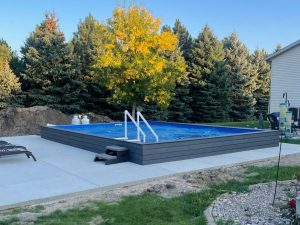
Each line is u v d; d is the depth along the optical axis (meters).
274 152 8.71
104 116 18.91
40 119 15.19
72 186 5.36
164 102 17.12
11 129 13.97
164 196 4.97
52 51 18.50
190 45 26.23
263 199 4.67
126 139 8.05
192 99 23.27
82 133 9.15
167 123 14.73
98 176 6.05
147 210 4.26
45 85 18.62
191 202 4.61
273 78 18.95
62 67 18.66
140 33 15.71
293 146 9.75
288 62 18.05
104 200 4.81
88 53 19.75
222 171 6.68
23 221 3.91
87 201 4.75
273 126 13.02
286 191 5.07
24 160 7.51
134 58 15.68
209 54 23.73
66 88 18.69
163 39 16.38
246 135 8.96
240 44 30.02
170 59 22.00
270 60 19.12
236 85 27.14
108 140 8.08
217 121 24.08
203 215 4.07
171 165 7.03
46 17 23.44
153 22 16.33
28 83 19.22
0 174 6.16
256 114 30.00
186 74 22.00
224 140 8.45
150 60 15.70
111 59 15.57
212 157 7.97
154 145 7.19
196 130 12.80
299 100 17.48
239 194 4.96
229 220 3.85
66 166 6.88
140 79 15.80
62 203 4.69
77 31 25.27
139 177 5.98
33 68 18.55
